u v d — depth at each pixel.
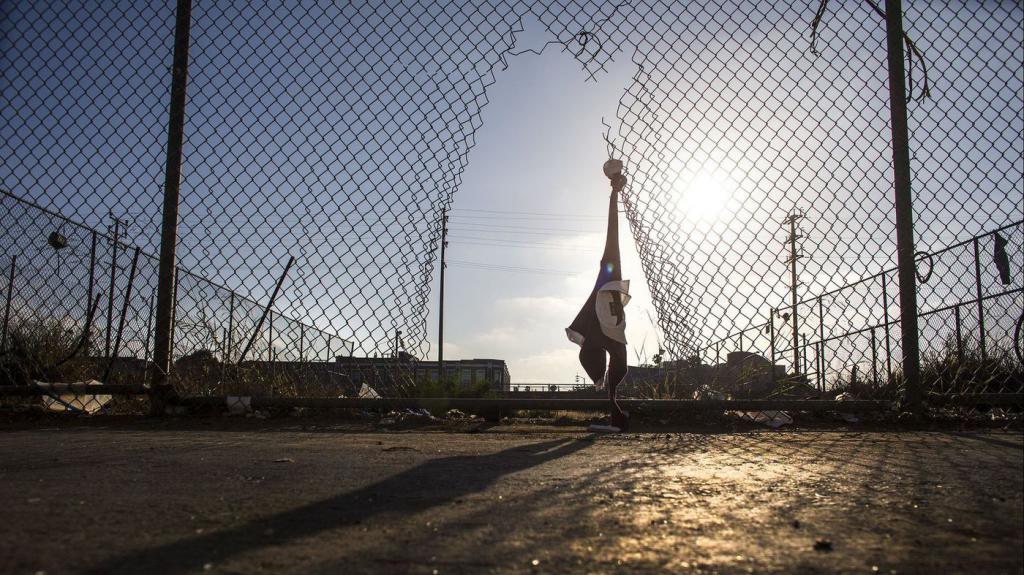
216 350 5.26
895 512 1.62
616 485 1.93
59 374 4.88
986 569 1.20
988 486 1.93
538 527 1.47
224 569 1.17
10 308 4.66
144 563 1.20
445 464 2.31
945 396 3.79
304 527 1.46
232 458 2.43
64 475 2.08
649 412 3.86
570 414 4.74
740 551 1.30
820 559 1.25
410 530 1.44
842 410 3.81
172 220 3.93
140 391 3.95
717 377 3.98
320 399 3.88
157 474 2.09
